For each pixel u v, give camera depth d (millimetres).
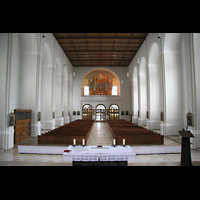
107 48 16438
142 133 7672
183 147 5109
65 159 4336
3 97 7352
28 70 9875
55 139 7270
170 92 10023
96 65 21922
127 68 22234
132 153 4395
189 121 7371
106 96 22297
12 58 7660
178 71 10078
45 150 6605
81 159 4328
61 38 13805
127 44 15359
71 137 7227
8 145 7277
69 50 16875
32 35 9531
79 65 21891
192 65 7262
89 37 13727
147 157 6094
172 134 9875
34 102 9742
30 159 5836
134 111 19625
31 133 9680
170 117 9961
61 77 15875
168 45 10086
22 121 8711
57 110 15945
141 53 15297
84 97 22250
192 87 7250
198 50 7207
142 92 15984
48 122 12867
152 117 12844
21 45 9914
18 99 9703
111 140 9203
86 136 7426
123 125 11250
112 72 22516
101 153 4391
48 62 12969
